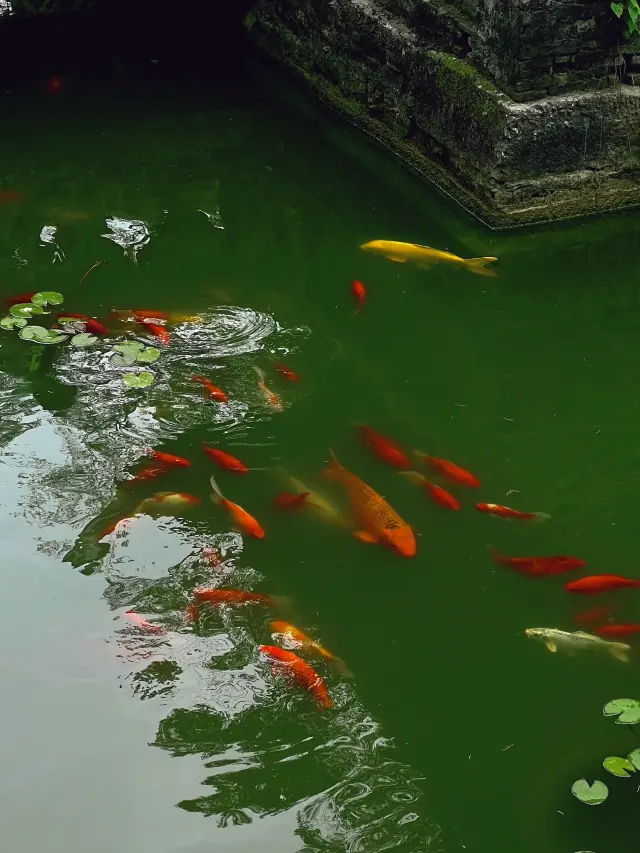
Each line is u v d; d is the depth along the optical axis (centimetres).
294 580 436
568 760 386
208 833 365
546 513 466
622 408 523
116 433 496
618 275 613
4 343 544
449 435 503
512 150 636
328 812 371
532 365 548
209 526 454
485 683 406
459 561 445
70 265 609
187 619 421
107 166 710
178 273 605
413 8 699
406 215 664
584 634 412
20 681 402
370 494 457
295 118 792
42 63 875
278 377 529
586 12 622
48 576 435
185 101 816
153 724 391
